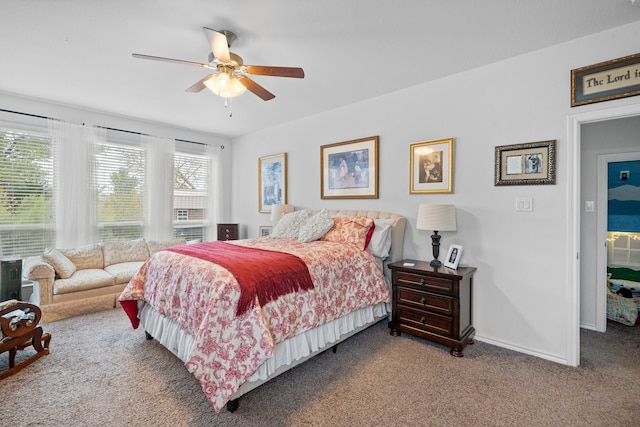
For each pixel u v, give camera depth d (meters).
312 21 2.05
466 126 2.82
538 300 2.47
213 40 1.85
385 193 3.42
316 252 2.57
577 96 2.27
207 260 2.27
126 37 2.24
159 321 2.49
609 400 1.91
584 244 3.11
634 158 2.88
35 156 3.62
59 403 1.87
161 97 3.47
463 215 2.85
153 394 1.97
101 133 4.05
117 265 3.93
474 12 1.96
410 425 1.71
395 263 2.98
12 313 2.28
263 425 1.70
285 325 2.03
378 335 2.88
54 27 2.11
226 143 5.50
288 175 4.52
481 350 2.58
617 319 3.21
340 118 3.83
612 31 2.14
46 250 3.50
